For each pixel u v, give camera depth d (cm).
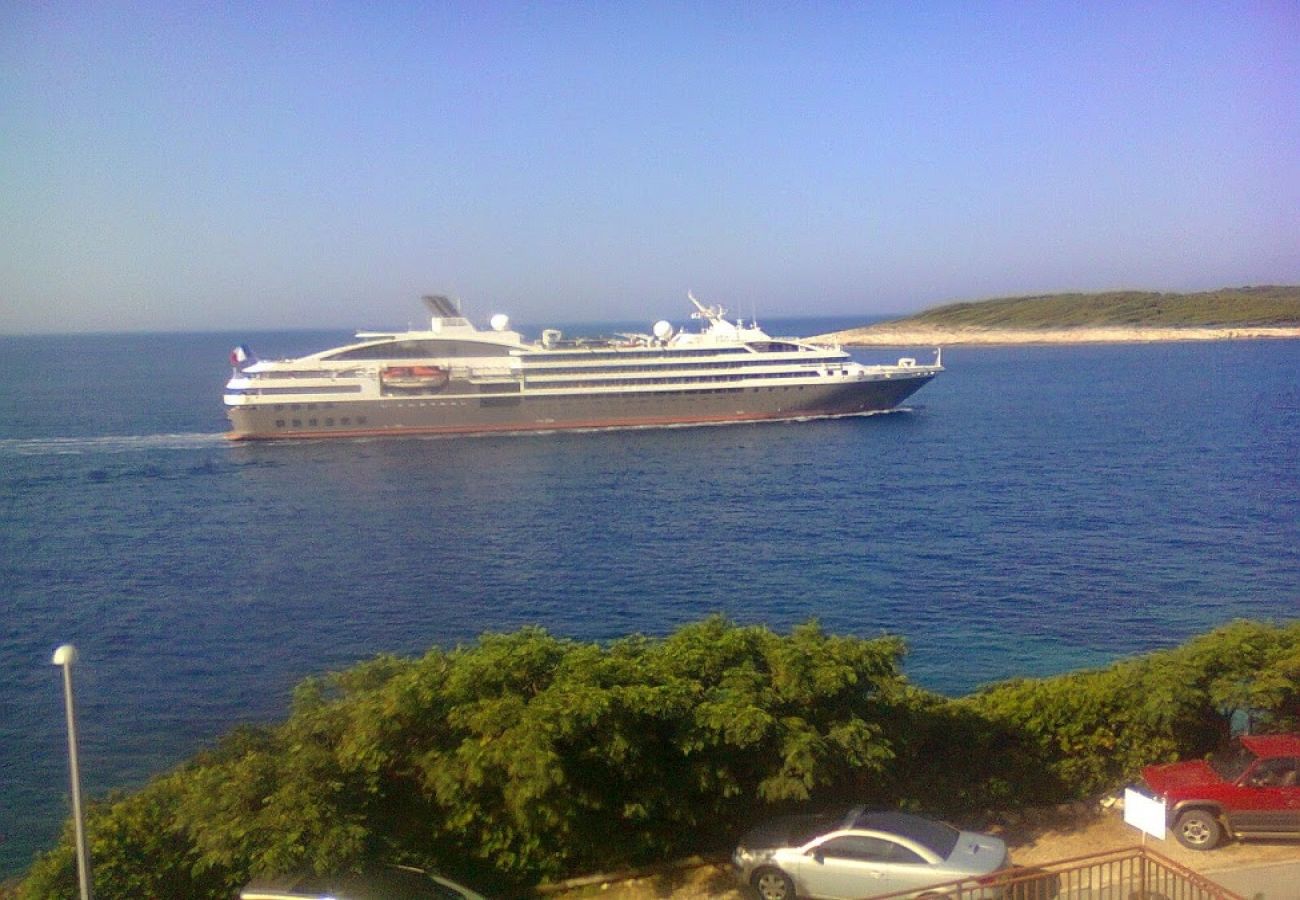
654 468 8494
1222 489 6956
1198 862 1485
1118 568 5016
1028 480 7519
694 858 1537
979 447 9231
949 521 6172
